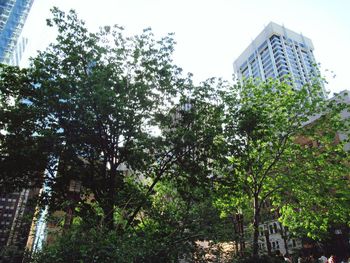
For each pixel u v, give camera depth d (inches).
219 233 408.2
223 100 700.7
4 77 589.0
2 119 576.1
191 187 593.0
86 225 338.0
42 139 559.8
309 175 765.3
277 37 5890.8
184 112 665.0
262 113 787.4
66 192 629.6
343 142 775.7
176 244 391.5
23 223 442.9
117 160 675.4
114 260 311.4
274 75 5590.6
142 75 660.1
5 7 4596.5
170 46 688.4
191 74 690.2
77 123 571.8
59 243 312.0
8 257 366.0
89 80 553.0
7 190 636.1
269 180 839.7
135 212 530.6
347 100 1419.8
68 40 602.2
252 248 454.3
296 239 1395.2
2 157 581.9
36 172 644.7
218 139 665.6
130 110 602.9
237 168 689.6
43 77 582.9
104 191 621.0
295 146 784.3
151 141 619.2
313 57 6077.8
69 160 611.5
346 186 749.3
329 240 1232.2
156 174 674.2
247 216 903.7
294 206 822.5
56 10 625.0
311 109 792.3
